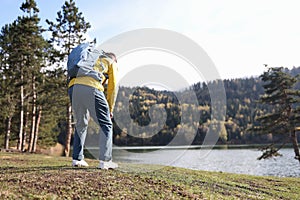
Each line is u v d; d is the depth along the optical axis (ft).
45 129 93.35
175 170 23.71
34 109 66.59
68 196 11.10
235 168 70.38
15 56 63.93
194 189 14.69
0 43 69.26
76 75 14.76
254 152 113.09
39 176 13.34
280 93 71.72
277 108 73.46
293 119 68.33
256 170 68.74
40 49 64.75
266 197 16.72
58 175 13.62
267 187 21.61
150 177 15.19
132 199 11.62
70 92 15.10
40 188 11.62
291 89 72.33
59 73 59.47
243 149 115.34
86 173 14.29
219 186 17.67
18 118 82.48
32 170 14.98
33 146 71.41
